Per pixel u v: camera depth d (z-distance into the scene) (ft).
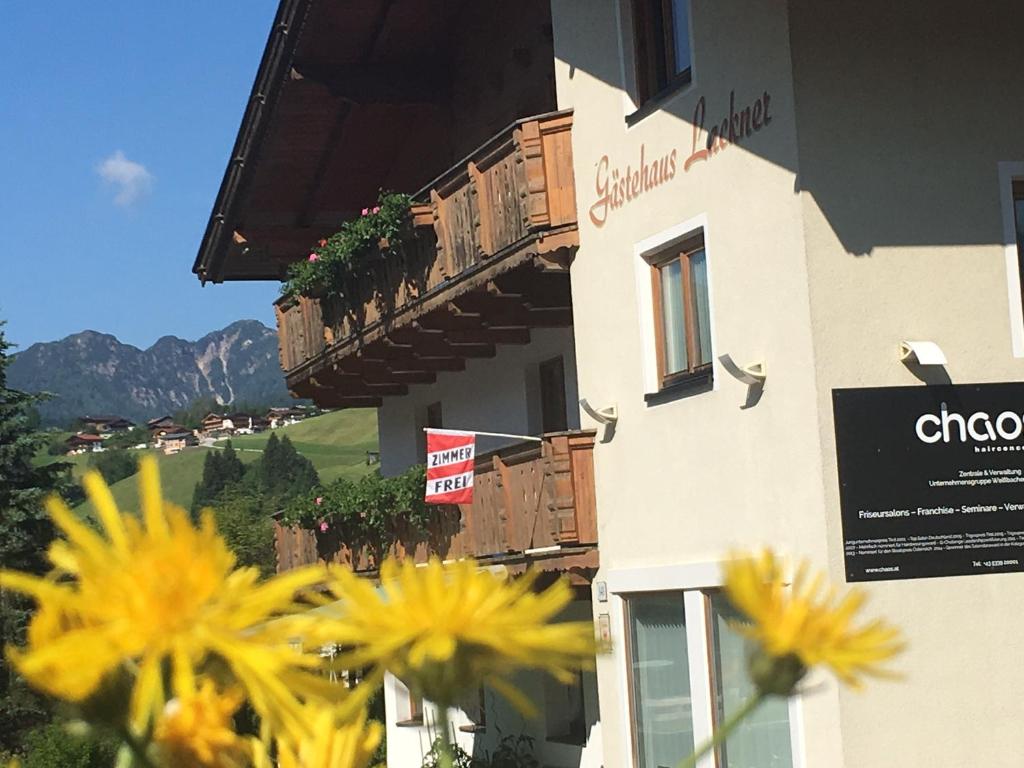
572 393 58.13
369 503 65.36
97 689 2.42
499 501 53.78
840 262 38.11
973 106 39.19
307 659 2.55
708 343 43.68
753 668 2.72
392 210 58.95
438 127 72.08
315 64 69.46
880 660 2.68
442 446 55.47
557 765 57.16
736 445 41.32
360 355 67.31
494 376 65.72
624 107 46.68
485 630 2.58
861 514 37.68
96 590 2.43
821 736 37.32
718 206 41.73
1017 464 38.60
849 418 37.78
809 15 38.47
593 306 49.14
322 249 66.03
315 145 76.33
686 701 45.16
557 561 49.32
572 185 50.03
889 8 38.88
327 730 2.58
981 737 37.42
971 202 38.99
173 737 2.55
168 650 2.43
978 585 38.01
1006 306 39.01
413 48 70.08
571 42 50.03
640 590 46.34
